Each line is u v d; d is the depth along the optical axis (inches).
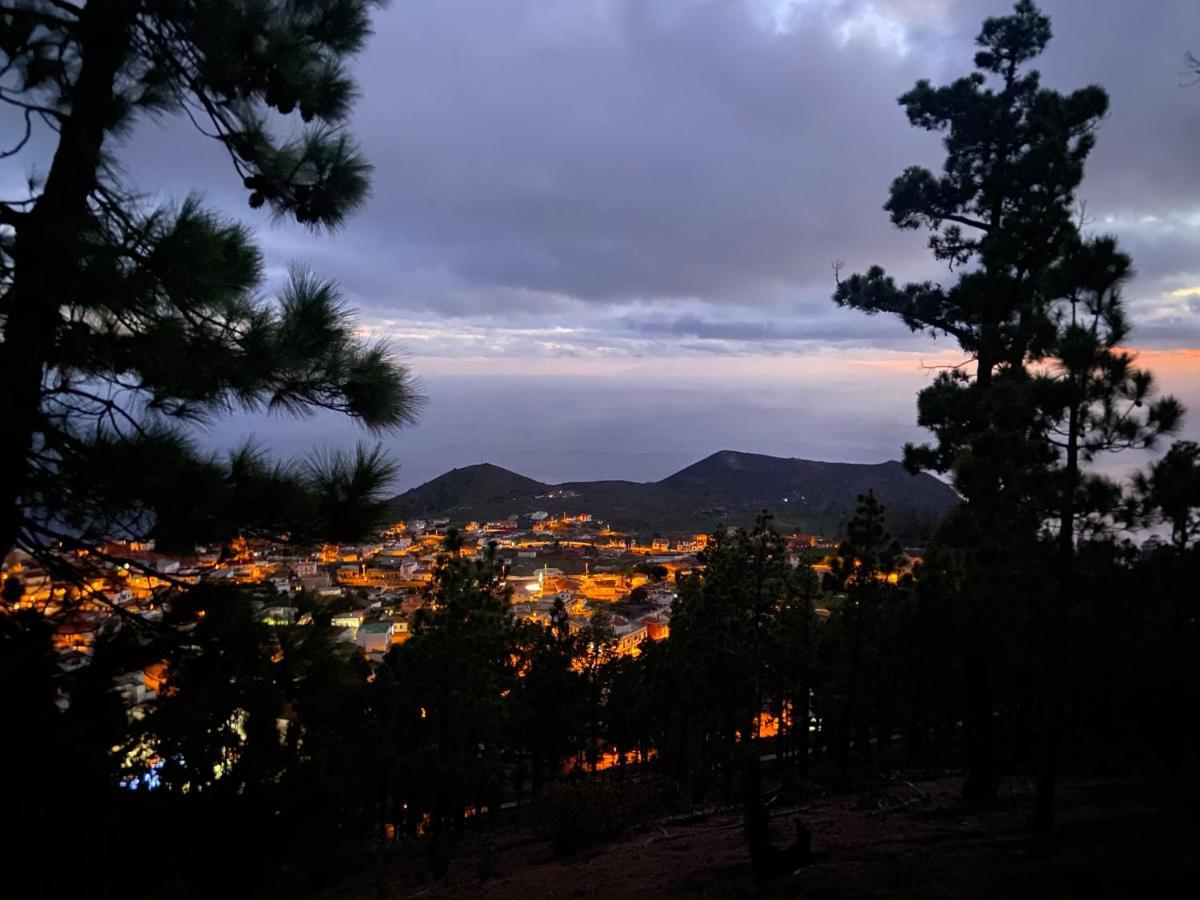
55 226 146.1
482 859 459.2
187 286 150.5
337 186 197.0
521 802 1028.5
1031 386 310.8
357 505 174.7
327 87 193.3
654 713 1086.4
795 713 1081.4
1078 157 610.9
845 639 827.4
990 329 590.9
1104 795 375.9
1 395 143.3
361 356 173.6
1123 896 209.8
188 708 153.2
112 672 154.8
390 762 623.2
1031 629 402.6
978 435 336.2
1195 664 403.5
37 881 134.1
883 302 674.2
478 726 800.3
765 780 729.0
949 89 656.4
